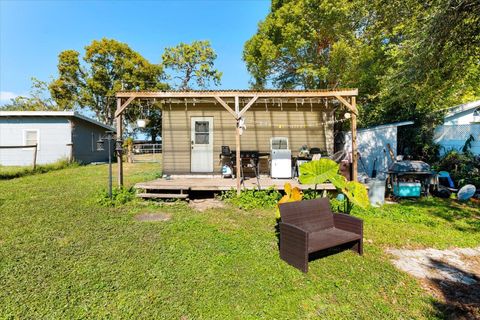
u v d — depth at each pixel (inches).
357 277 108.8
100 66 1059.3
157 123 1083.3
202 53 1082.7
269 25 538.0
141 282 101.6
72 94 1072.2
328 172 174.2
